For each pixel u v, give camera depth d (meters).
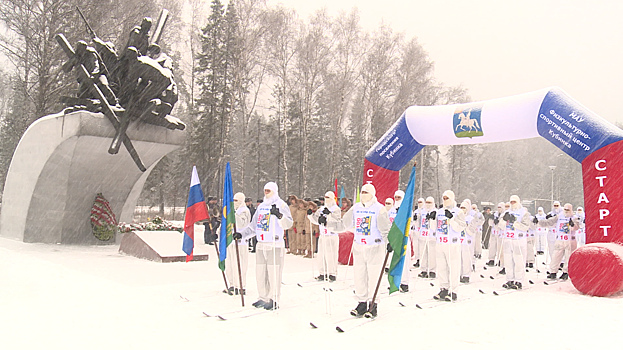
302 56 32.81
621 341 6.18
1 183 46.19
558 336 6.41
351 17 33.00
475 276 13.38
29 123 30.27
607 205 10.62
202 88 37.91
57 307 7.29
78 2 24.69
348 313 7.64
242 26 30.66
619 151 10.51
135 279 10.42
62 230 16.81
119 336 5.95
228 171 8.59
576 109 11.30
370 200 7.66
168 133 17.67
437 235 9.38
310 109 33.75
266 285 8.01
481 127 13.13
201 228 28.14
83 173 16.72
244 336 6.14
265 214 7.98
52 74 25.84
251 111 36.56
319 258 11.41
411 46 36.41
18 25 24.55
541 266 16.86
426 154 49.75
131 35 16.58
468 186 66.25
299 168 44.75
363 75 35.19
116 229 17.67
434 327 6.81
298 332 6.41
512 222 11.21
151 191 42.91
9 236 17.88
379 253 7.58
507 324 7.07
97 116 15.62
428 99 37.47
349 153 51.97
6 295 7.73
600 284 9.83
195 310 7.62
